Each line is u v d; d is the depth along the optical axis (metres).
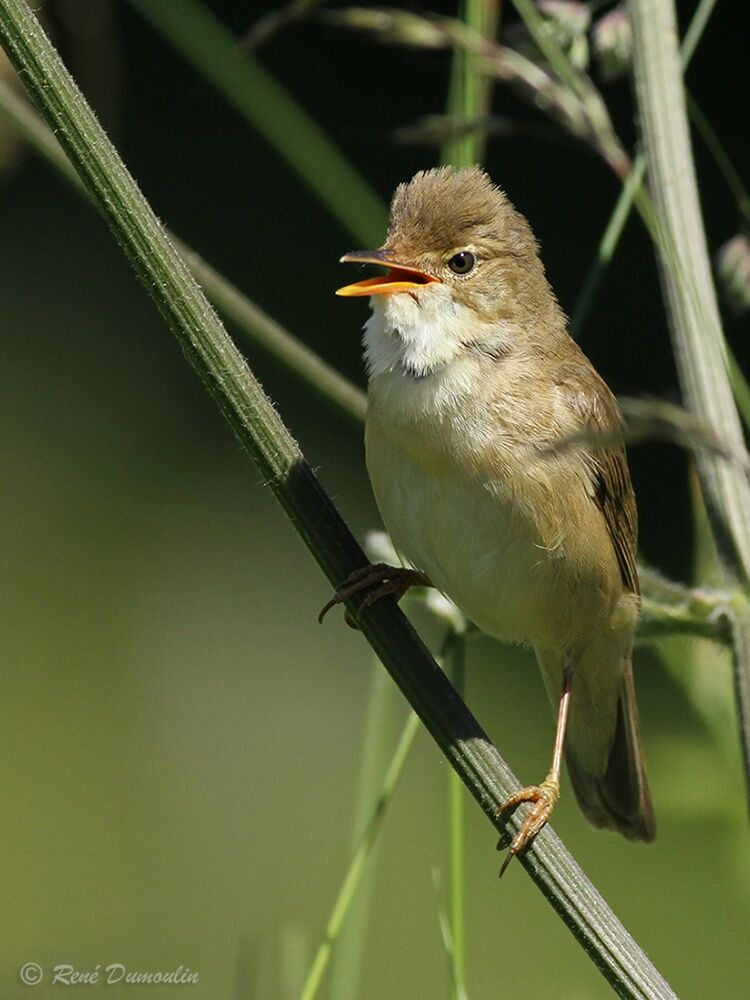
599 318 16.06
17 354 16.89
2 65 6.70
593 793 7.41
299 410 16.34
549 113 6.60
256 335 6.36
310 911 11.62
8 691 13.72
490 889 11.37
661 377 15.88
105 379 16.69
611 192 16.52
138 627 14.33
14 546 14.91
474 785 4.93
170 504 15.41
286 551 15.02
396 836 12.01
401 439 6.23
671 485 15.07
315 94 17.81
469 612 6.52
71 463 15.77
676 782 6.61
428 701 4.98
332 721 13.58
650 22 6.31
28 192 17.92
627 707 7.11
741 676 5.80
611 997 10.20
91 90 7.82
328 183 6.87
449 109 7.03
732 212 15.95
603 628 6.66
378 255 6.34
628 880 10.88
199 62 6.82
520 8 6.60
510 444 6.18
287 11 6.81
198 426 16.25
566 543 6.30
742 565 5.92
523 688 13.45
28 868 12.06
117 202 4.75
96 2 7.75
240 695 13.80
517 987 10.45
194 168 18.12
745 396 6.26
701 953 10.23
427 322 6.28
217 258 17.62
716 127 16.30
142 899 11.78
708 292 6.05
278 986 7.64
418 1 15.23
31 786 12.91
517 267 6.46
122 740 13.35
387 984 10.70
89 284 17.53
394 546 6.52
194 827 12.52
